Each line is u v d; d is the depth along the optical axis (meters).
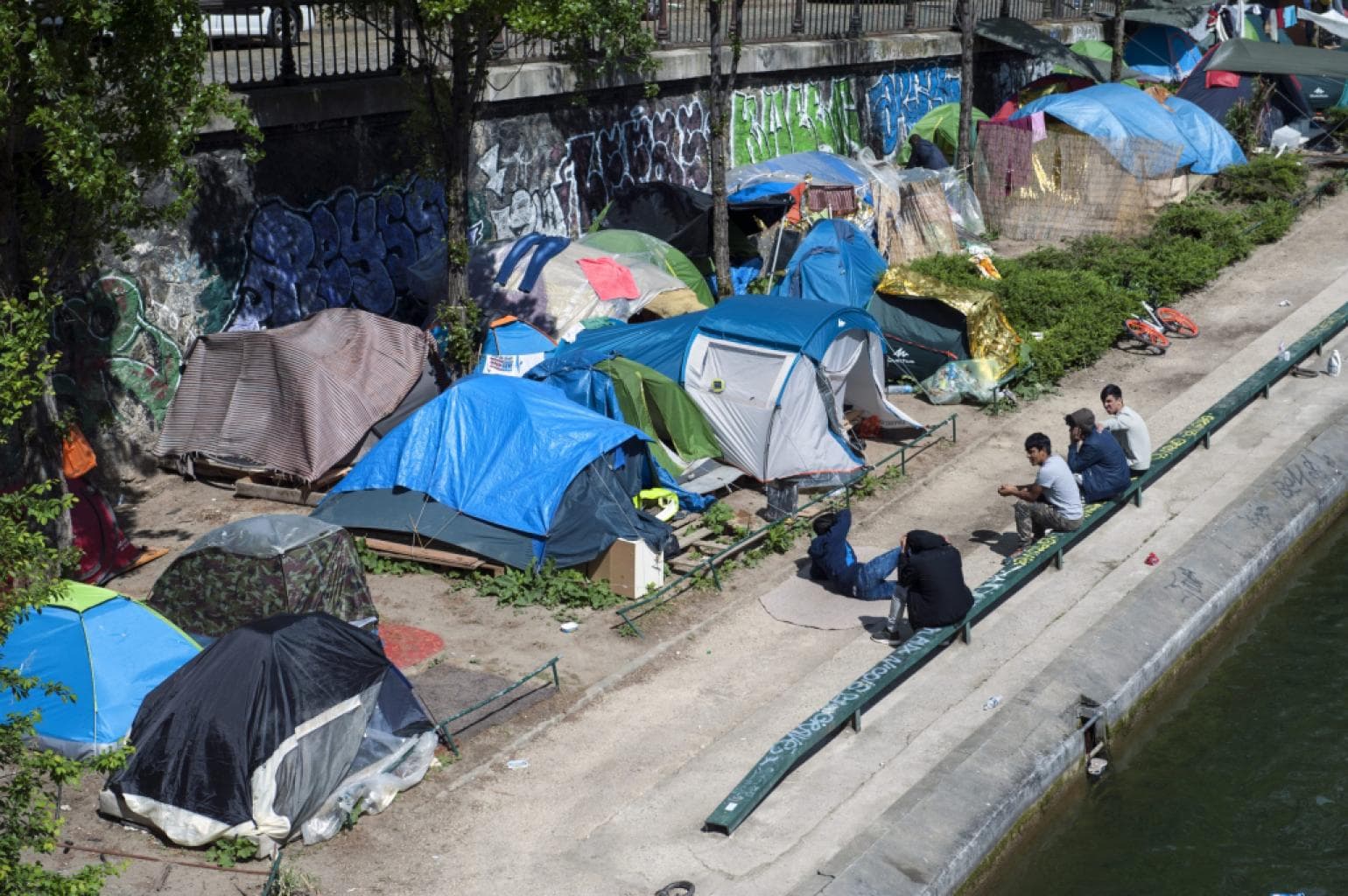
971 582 14.73
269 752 10.34
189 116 14.16
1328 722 13.75
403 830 10.73
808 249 21.70
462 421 15.52
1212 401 20.11
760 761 11.23
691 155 26.14
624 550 14.44
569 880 10.09
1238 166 30.97
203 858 10.25
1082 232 27.98
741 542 15.38
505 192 22.19
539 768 11.56
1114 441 16.17
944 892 10.51
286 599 12.73
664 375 17.36
